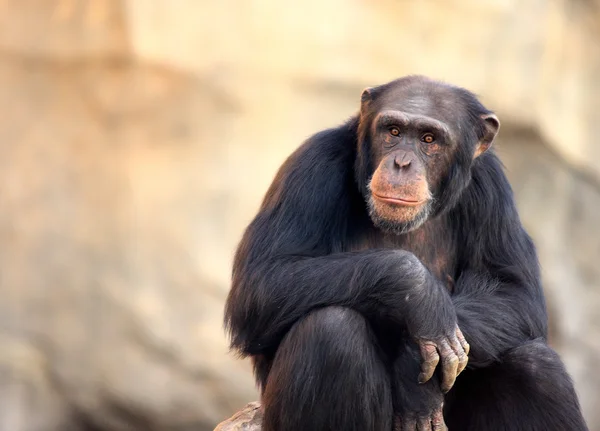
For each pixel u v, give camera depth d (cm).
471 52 1738
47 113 1608
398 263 704
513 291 776
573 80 1853
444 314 702
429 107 767
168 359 1633
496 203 804
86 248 1609
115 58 1581
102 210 1605
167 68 1577
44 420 1634
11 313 1611
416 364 718
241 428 789
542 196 1844
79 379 1631
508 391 750
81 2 1599
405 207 739
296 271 720
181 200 1600
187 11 1577
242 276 742
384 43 1695
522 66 1767
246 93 1609
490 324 746
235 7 1599
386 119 759
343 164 789
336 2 1658
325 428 695
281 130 1630
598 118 1872
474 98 805
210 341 1631
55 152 1609
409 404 716
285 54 1628
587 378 1877
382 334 748
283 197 760
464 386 780
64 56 1597
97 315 1619
